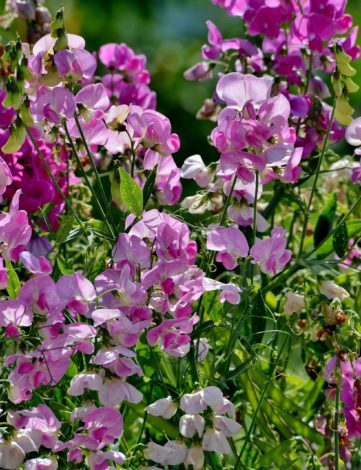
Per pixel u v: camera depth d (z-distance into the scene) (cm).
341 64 151
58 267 154
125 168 162
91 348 142
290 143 144
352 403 153
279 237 147
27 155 158
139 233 146
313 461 151
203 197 153
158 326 143
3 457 141
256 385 157
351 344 160
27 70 145
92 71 147
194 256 145
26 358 142
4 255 144
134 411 156
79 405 146
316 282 158
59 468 146
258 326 153
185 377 151
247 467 155
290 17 160
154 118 148
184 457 146
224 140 144
